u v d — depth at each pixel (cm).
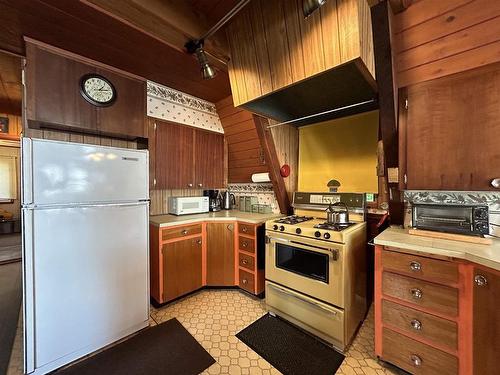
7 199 498
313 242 184
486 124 138
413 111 163
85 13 146
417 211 167
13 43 174
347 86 174
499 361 111
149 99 254
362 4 126
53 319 151
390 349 150
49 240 148
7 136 432
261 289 251
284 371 152
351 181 239
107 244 173
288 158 275
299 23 138
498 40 128
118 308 180
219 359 163
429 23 140
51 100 175
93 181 166
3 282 285
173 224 234
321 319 180
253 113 219
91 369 154
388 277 150
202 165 307
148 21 141
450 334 127
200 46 158
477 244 138
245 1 127
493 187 137
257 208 302
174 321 207
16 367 152
